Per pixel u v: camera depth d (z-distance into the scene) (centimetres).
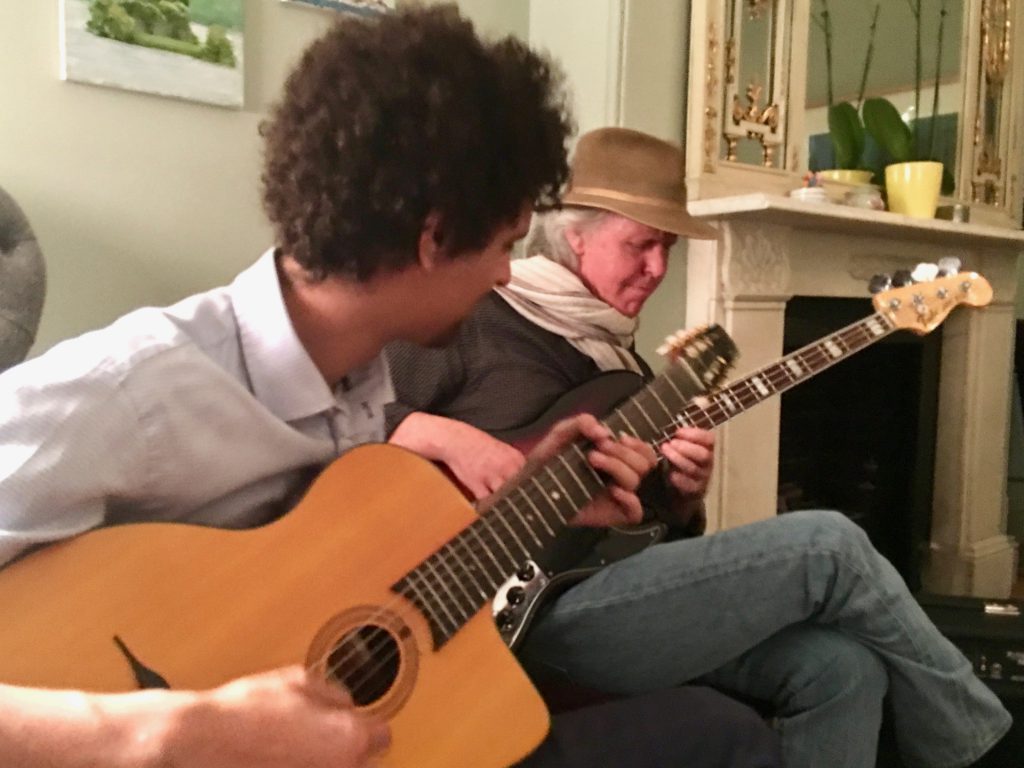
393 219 75
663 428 119
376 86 74
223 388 74
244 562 73
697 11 179
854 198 208
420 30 77
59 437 64
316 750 62
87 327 131
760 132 196
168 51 132
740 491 198
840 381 243
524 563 91
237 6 138
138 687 67
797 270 204
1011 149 262
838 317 226
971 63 245
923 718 104
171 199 137
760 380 127
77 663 66
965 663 104
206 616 71
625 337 149
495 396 132
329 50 78
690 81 182
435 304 84
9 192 121
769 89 200
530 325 138
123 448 68
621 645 102
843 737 100
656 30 178
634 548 113
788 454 236
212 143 140
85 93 127
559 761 82
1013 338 267
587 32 177
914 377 256
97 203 130
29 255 107
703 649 101
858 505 252
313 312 82
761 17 195
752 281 191
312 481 80
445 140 75
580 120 180
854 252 218
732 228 185
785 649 104
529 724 80
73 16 123
